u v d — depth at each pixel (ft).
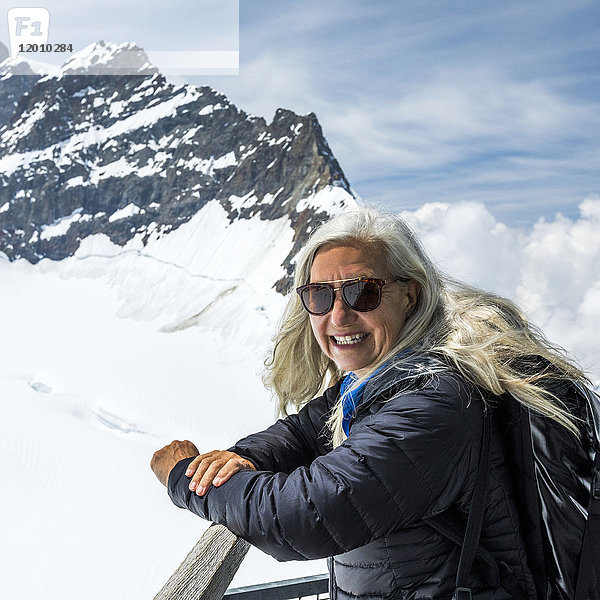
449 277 6.41
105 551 309.63
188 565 5.13
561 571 5.07
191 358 572.51
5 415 428.97
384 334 5.79
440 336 5.50
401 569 5.08
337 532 4.68
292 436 6.91
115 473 380.99
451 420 4.86
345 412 5.98
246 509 4.99
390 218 5.97
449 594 5.01
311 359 7.19
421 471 4.76
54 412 448.65
